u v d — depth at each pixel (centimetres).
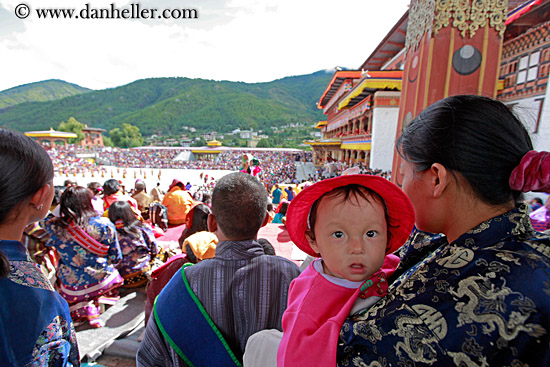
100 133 10806
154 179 4381
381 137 2050
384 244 86
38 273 114
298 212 100
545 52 919
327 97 4450
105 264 284
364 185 89
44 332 104
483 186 72
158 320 123
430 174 81
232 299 123
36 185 107
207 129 19938
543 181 63
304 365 74
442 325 63
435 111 82
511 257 65
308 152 6862
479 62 353
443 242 96
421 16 386
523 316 57
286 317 88
